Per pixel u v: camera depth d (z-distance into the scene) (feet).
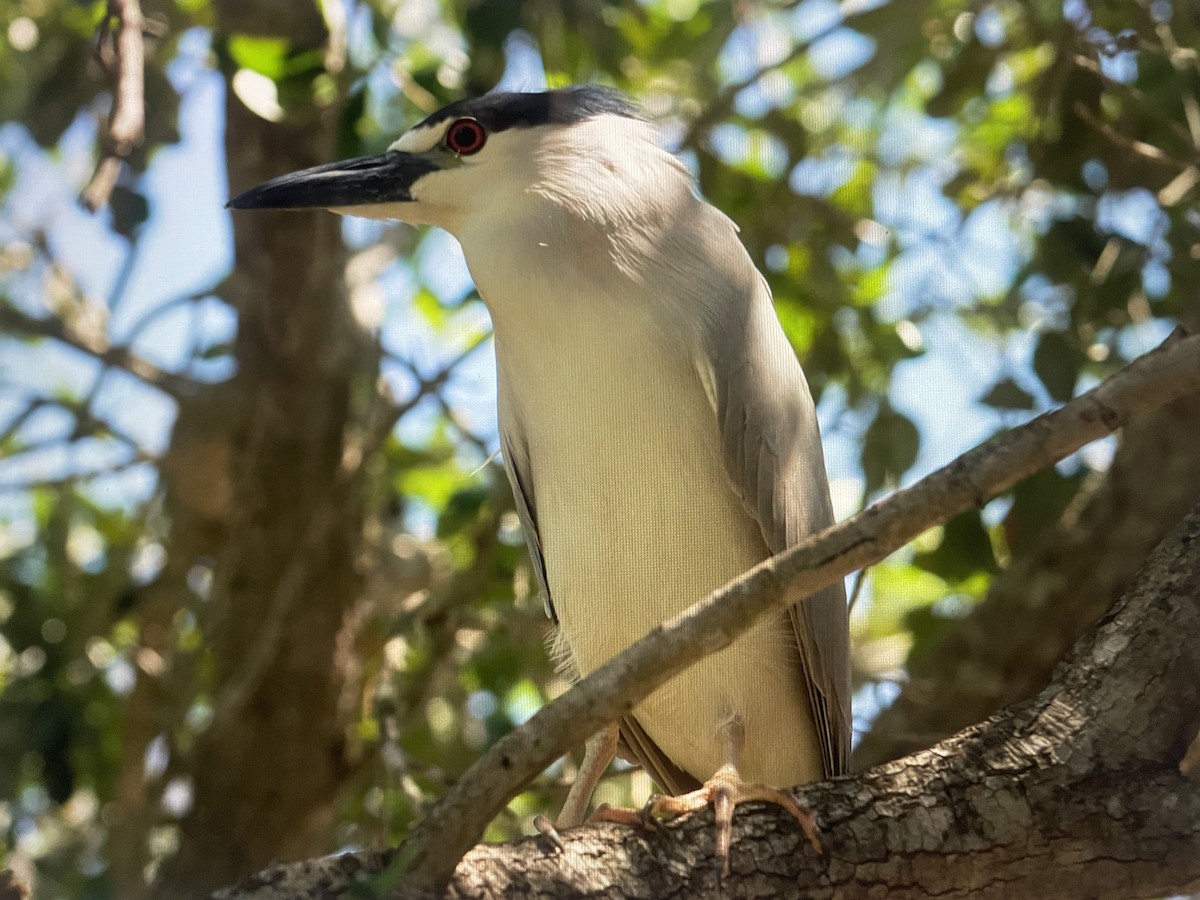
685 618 15.46
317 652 34.78
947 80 33.42
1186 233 30.04
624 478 23.32
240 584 35.40
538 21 27.58
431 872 16.31
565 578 24.08
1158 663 18.86
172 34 32.71
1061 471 29.96
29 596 32.76
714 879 18.15
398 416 35.01
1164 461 29.96
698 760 25.52
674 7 42.09
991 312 33.71
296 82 28.53
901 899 18.26
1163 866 18.22
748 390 23.63
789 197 36.24
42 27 35.14
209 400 36.09
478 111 25.44
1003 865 18.30
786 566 15.19
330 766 35.22
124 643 37.01
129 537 38.50
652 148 25.13
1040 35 32.40
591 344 23.15
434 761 34.58
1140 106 29.17
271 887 16.38
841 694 25.00
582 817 23.45
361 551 35.50
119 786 33.91
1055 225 30.12
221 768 34.63
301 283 35.22
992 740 19.06
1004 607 31.12
